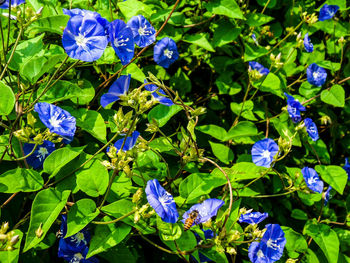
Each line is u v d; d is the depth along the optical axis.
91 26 0.37
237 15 0.48
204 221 0.37
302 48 0.53
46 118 0.37
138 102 0.37
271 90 0.50
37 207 0.35
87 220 0.36
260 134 0.50
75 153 0.38
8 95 0.36
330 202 0.54
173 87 0.50
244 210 0.39
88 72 0.47
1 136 0.39
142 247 0.45
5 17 0.43
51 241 0.39
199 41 0.48
